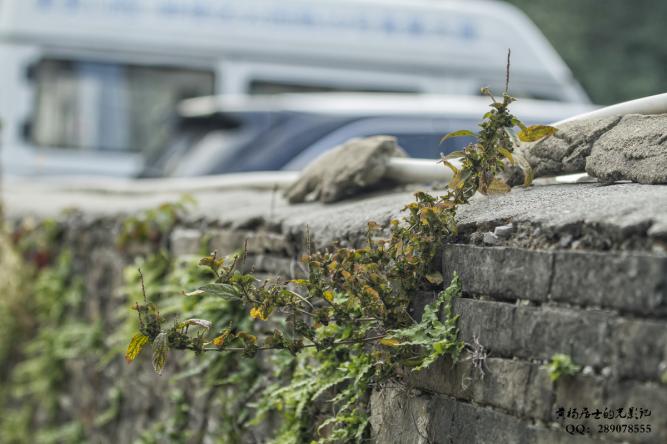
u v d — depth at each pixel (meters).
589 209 4.53
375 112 12.43
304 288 6.54
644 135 5.12
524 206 5.08
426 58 21.25
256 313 5.48
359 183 7.23
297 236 6.92
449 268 5.20
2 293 12.98
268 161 12.47
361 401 5.88
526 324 4.54
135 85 21.06
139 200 11.45
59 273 12.20
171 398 8.70
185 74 21.08
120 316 9.95
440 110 12.29
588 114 5.62
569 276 4.35
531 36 21.69
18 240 13.03
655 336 3.92
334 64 21.12
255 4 21.19
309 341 6.12
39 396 12.77
